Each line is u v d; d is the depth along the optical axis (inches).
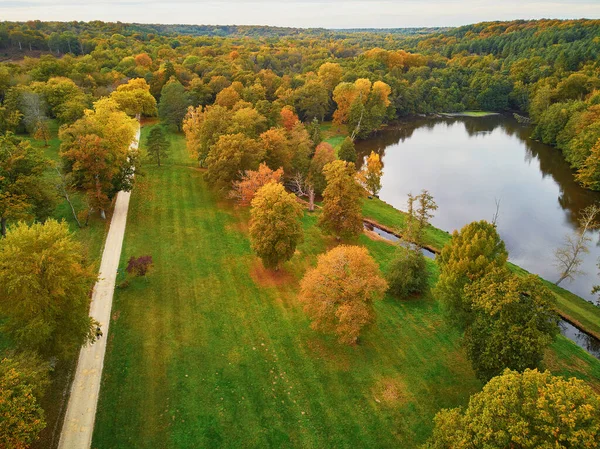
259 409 1291.8
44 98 3548.2
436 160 4252.0
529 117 5856.3
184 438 1179.3
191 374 1391.5
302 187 3053.6
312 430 1240.8
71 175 2105.1
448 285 1473.9
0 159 1731.1
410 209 1943.9
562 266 2391.7
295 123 3794.3
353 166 2197.3
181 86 4153.5
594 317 1909.4
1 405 855.1
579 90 5113.2
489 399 925.2
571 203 3280.0
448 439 954.1
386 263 2186.3
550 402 850.1
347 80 5753.0
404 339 1640.0
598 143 3361.2
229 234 2306.8
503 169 4010.8
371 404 1341.0
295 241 1898.4
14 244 1210.0
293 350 1544.0
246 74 5128.0
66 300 1256.8
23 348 1194.6
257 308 1752.0
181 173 3036.4
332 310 1465.3
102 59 5546.3
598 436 776.3
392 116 5610.2
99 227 2188.7
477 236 1467.8
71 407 1229.7
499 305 1186.0
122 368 1382.9
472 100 6505.9
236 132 2785.4
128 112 3850.9
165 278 1870.1
